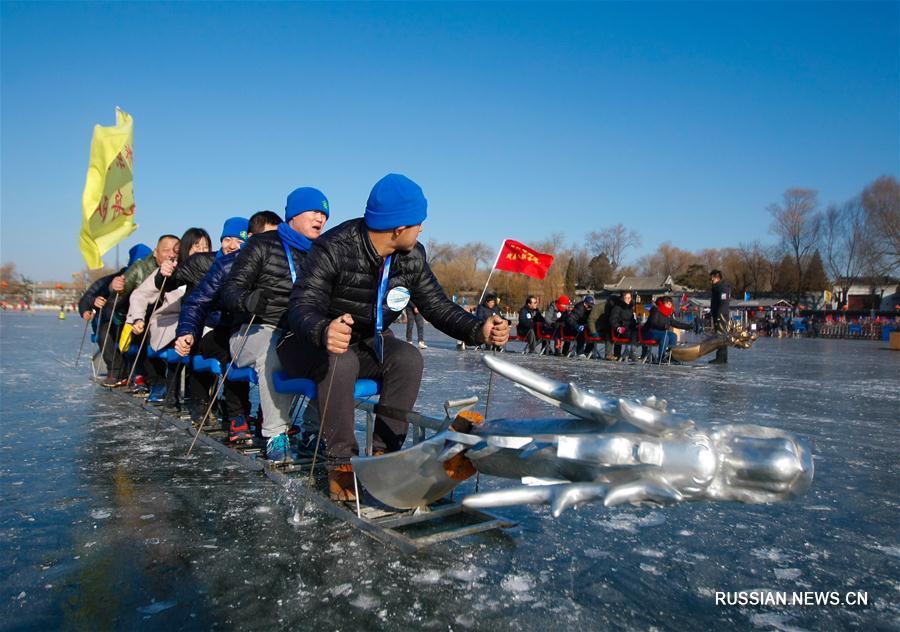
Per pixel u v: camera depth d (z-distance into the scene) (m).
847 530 2.67
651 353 13.10
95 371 8.23
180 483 3.36
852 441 4.55
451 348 16.81
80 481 3.41
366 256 2.88
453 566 2.23
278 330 3.66
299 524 2.69
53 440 4.49
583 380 8.89
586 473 1.77
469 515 2.73
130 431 4.82
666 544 2.48
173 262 5.57
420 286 3.10
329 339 2.52
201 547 2.43
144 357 6.28
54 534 2.59
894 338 20.19
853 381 9.06
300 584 2.09
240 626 1.81
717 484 1.66
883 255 47.66
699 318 31.36
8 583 2.12
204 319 4.45
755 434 1.70
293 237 3.86
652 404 1.78
